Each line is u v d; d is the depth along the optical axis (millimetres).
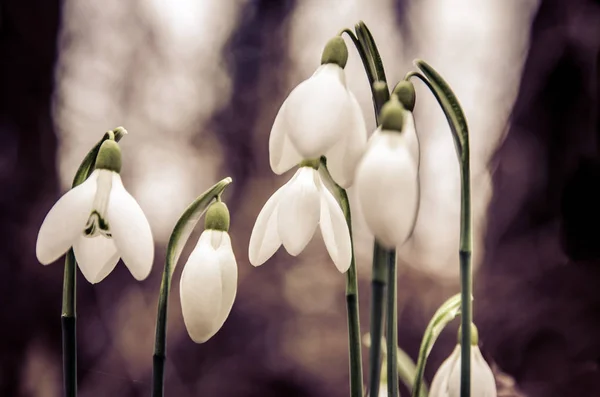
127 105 1114
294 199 345
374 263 341
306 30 1215
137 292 1026
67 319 348
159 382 348
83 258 355
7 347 867
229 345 1022
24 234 905
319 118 332
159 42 1155
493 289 885
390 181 316
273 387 998
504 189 919
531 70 904
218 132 1170
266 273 1071
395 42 1184
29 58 950
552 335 828
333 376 1003
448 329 921
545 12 896
